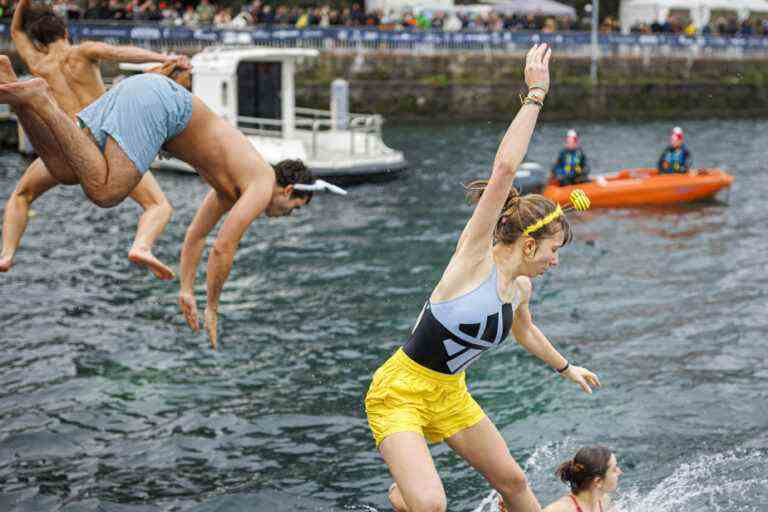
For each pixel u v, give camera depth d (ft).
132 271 54.03
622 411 32.81
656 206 73.77
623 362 37.88
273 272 53.88
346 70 135.64
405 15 147.95
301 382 36.32
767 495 26.71
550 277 51.75
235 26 124.16
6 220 23.39
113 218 69.15
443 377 18.44
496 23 149.38
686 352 39.11
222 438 31.32
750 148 113.80
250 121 91.56
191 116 21.29
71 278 51.98
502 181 17.24
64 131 19.72
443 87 140.05
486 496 27.12
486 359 38.42
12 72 19.63
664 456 29.35
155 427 32.14
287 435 31.58
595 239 61.93
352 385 36.04
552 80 146.41
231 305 46.93
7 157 98.22
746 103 157.58
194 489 27.84
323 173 84.53
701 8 171.32
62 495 27.37
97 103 20.83
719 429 31.35
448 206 75.00
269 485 28.04
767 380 35.78
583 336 41.37
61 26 23.89
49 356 38.83
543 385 35.40
